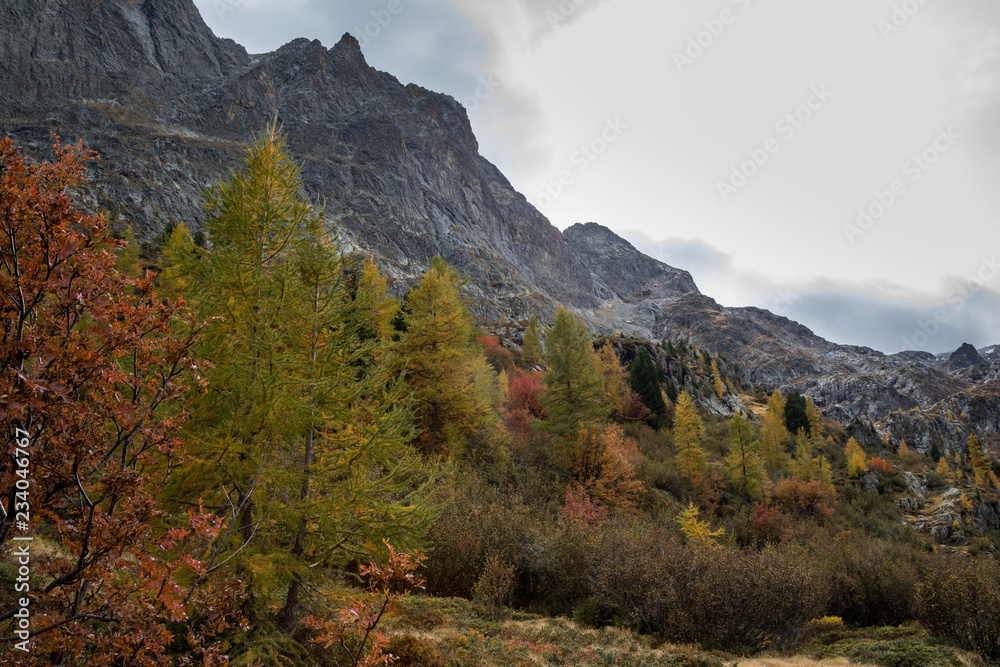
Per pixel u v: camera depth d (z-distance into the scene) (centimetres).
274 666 564
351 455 710
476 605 1056
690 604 1052
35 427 275
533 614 1120
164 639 305
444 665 719
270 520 641
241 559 590
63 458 268
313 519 679
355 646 633
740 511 2889
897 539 3341
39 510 271
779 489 3484
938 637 1041
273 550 643
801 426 6981
